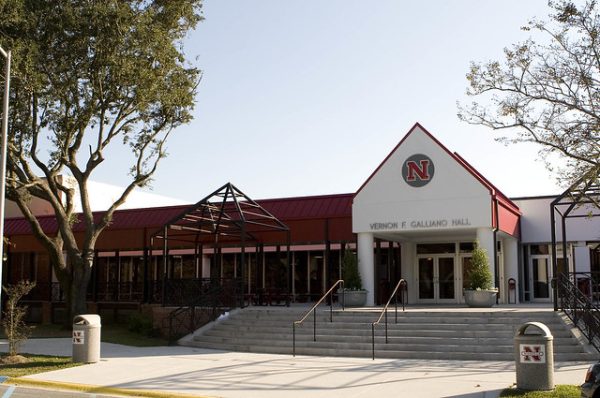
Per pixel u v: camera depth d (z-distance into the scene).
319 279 32.91
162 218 30.97
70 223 27.12
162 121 26.89
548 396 10.60
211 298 22.44
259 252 31.22
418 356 16.67
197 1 25.95
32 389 12.95
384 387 12.27
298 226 28.39
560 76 15.17
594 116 14.77
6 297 33.59
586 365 14.66
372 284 24.67
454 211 23.41
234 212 28.95
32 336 23.80
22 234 34.38
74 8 23.38
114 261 37.84
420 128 24.44
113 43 23.42
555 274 19.22
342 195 28.66
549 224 28.81
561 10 14.85
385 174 24.72
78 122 24.91
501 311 18.83
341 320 19.83
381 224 24.50
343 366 15.20
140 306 28.28
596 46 14.84
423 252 28.98
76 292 26.05
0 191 17.22
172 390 12.25
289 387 12.45
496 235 25.03
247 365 15.54
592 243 27.94
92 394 12.33
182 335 22.17
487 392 11.45
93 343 16.06
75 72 23.72
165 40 24.36
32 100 24.95
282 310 21.55
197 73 26.62
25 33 22.77
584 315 16.66
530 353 11.30
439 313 18.91
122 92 25.03
